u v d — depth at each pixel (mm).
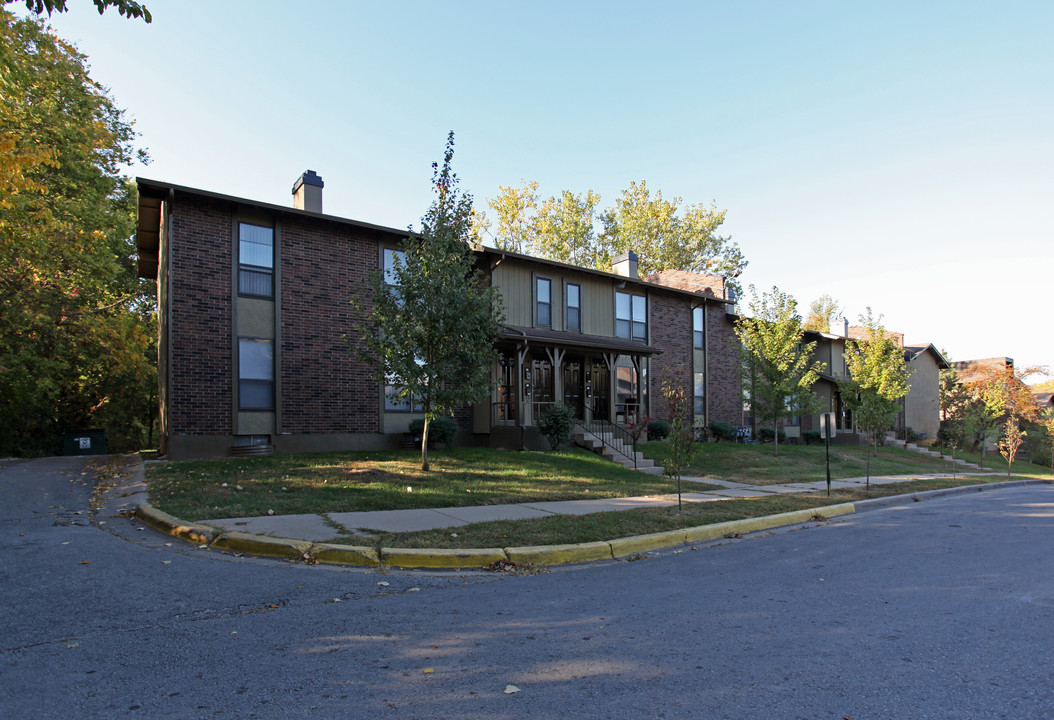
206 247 14922
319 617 5125
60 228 18500
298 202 17031
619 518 9562
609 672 4074
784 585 6461
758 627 5059
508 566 7086
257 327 15500
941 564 7523
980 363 43188
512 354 19625
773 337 22172
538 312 21078
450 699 3635
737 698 3703
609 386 22906
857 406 24453
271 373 15641
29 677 3824
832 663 4281
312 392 16156
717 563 7574
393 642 4582
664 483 14484
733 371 28531
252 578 6156
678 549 8477
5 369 19047
